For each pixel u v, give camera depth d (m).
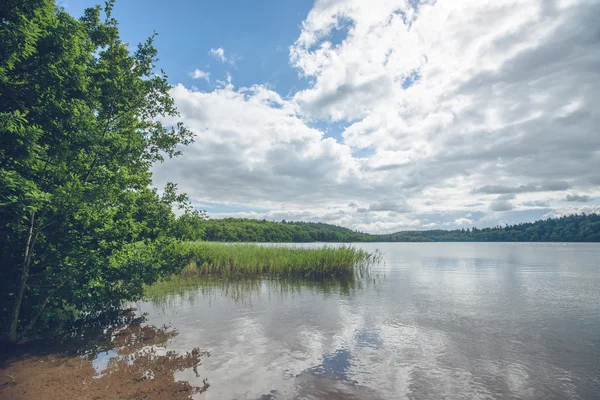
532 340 8.30
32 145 6.01
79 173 8.10
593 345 7.93
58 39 6.89
